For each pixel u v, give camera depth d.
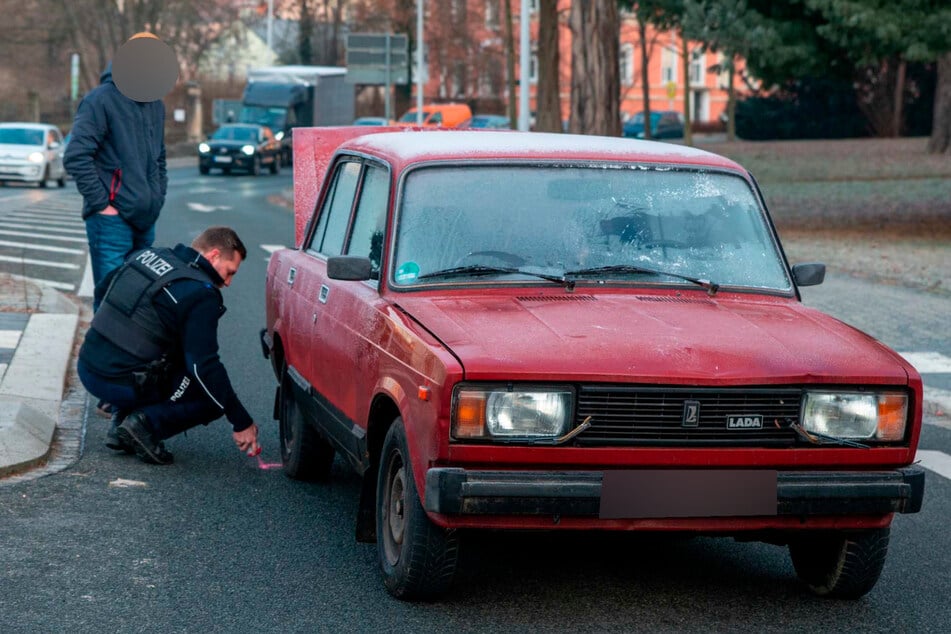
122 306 9.88
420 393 6.45
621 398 6.38
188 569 7.48
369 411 7.34
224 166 66.56
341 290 8.27
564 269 7.63
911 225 35.31
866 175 52.84
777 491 6.50
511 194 7.91
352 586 7.23
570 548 8.19
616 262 7.71
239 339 16.08
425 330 6.80
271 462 10.38
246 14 105.00
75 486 9.24
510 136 8.72
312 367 8.93
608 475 6.33
